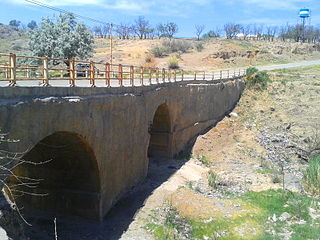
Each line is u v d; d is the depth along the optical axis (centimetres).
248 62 9006
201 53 9344
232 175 3186
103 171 2142
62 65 4922
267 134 4353
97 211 2155
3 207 1292
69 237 2020
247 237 2025
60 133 1808
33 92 1547
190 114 3819
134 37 12088
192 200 2444
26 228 2062
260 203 2492
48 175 2183
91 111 1948
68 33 4991
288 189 2791
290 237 2023
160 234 2038
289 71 6856
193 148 3800
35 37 4934
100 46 9819
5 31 13300
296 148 3938
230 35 13362
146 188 2627
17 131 1435
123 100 2341
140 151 2697
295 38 12925
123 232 2078
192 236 2044
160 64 7838
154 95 2894
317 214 2333
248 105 5169
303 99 5244
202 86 4091
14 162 1423
